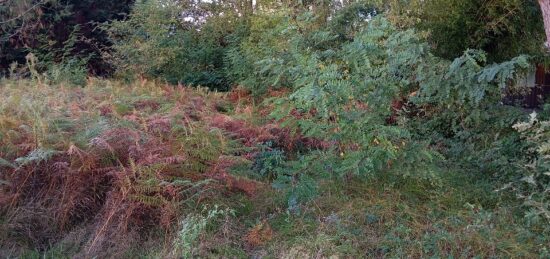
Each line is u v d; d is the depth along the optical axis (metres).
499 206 4.98
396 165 5.11
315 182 5.16
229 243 4.41
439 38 9.26
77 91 7.65
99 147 4.77
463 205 4.96
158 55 10.40
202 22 11.66
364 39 5.04
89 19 12.90
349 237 4.36
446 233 4.26
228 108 8.09
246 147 5.70
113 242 4.43
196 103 7.71
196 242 4.30
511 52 9.34
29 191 4.81
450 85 5.33
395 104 6.02
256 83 8.61
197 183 4.58
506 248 4.14
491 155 6.02
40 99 6.22
